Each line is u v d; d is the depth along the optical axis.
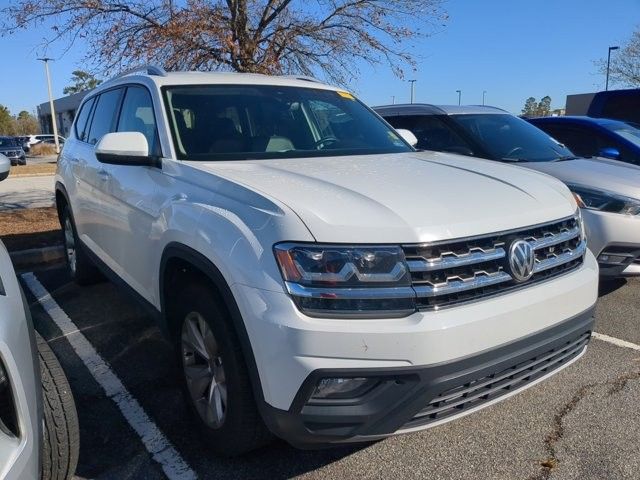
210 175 2.95
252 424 2.61
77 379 3.85
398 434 2.37
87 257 5.03
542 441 3.11
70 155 5.39
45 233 8.06
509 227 2.62
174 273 3.14
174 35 7.95
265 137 3.73
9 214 10.11
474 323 2.37
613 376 3.85
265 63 8.46
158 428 3.25
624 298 5.43
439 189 2.79
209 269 2.61
